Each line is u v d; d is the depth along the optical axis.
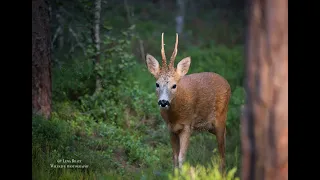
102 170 11.32
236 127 15.41
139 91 15.85
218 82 12.81
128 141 13.48
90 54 15.70
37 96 13.67
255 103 6.16
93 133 13.86
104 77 15.66
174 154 12.07
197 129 12.56
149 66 11.95
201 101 12.30
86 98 15.26
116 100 15.51
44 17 13.88
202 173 9.24
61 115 14.36
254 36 6.09
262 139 6.21
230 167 12.34
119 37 17.98
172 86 11.43
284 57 6.00
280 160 6.18
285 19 5.98
